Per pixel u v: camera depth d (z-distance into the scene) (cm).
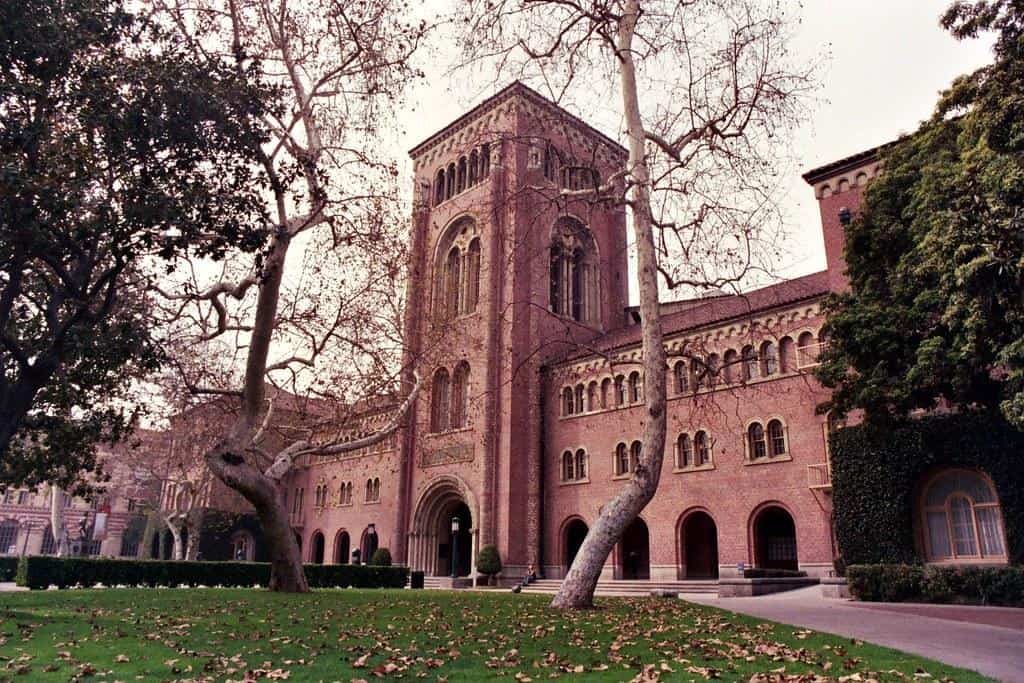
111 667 791
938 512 2334
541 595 2180
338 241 2164
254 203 1471
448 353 3303
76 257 1409
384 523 4859
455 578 3694
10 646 927
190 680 721
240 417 2059
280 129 1917
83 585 2505
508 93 4381
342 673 780
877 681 754
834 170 3008
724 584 2444
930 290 1894
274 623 1234
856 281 2264
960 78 1892
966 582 1933
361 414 2536
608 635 1105
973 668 846
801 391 2977
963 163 1639
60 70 1309
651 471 1656
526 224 4072
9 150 1232
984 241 1489
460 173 4784
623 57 1953
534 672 802
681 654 927
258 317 2036
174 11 1750
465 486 4050
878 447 2403
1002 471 2119
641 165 1877
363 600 1770
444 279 4534
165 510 5431
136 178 1327
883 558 2319
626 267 4925
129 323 1722
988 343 1628
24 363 1420
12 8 1212
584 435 3866
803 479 2888
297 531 5988
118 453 4512
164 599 1733
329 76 2117
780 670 805
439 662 852
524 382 4066
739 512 3078
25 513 7094
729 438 3188
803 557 2827
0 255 1281
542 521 3944
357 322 2336
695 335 3422
